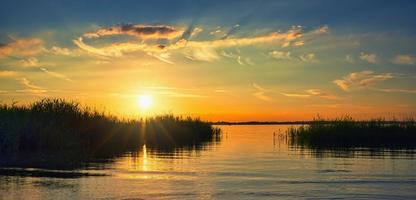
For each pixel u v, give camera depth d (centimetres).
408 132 4409
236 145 4200
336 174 2217
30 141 3123
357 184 1939
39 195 1655
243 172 2264
